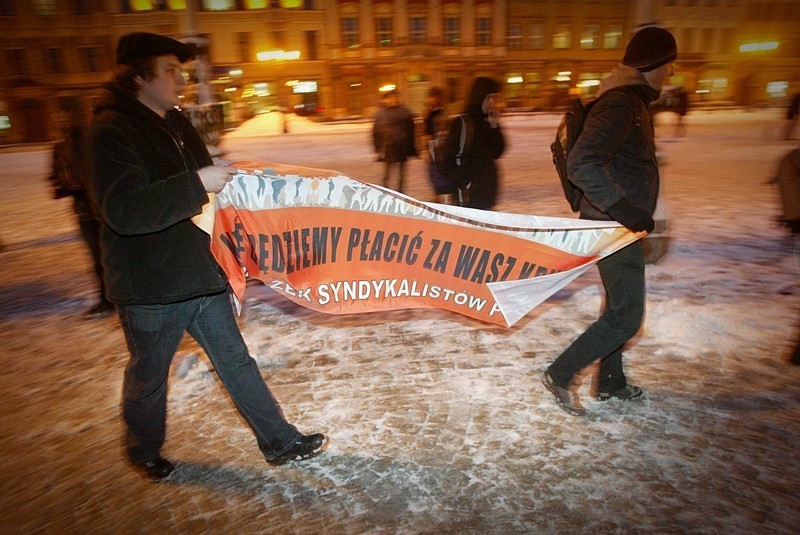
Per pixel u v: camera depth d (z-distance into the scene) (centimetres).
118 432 288
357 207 255
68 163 415
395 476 241
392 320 407
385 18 4359
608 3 4669
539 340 365
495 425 273
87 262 630
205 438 275
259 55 4322
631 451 249
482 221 257
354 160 1474
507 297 267
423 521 215
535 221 255
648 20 533
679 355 335
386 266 263
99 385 339
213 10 4191
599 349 260
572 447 254
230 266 238
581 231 253
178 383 325
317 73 4416
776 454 244
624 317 254
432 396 302
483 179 493
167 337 217
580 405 280
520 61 4634
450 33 4469
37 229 828
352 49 4384
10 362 376
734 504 216
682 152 1386
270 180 247
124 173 186
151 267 201
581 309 413
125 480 248
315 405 299
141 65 198
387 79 4462
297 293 260
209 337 230
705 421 269
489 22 4494
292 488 237
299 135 2741
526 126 2652
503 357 344
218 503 231
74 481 250
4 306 495
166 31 4091
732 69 4928
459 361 341
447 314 414
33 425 297
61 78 3953
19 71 3872
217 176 202
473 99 487
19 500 239
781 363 322
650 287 447
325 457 255
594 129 224
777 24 4850
